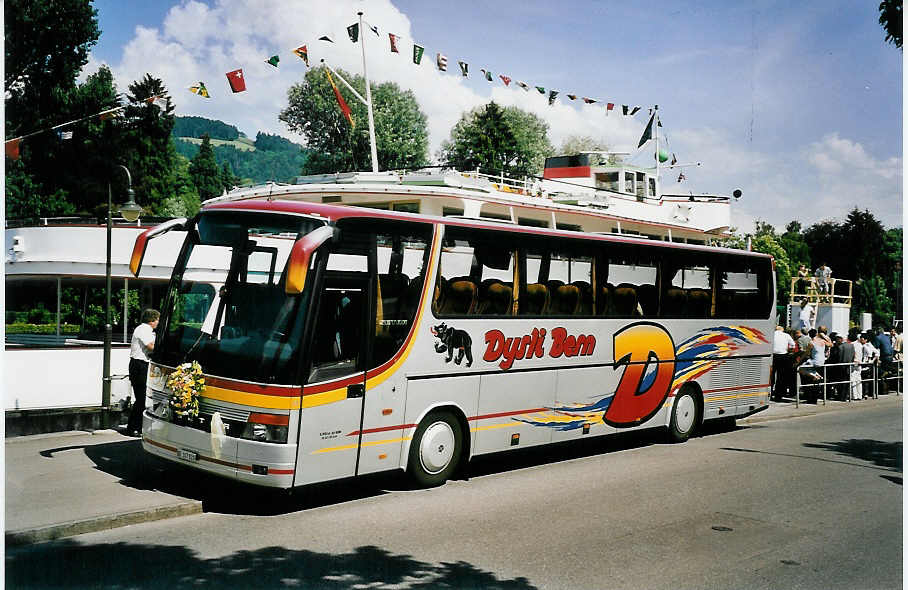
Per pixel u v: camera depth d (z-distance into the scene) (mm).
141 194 61594
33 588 6375
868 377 23969
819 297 32250
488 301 11195
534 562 7391
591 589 6711
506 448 11508
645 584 6871
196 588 6441
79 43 42625
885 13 10977
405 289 10070
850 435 16125
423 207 13383
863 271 75625
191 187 93875
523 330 11703
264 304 9125
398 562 7289
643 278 13961
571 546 7930
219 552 7473
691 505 9789
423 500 9828
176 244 17719
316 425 8953
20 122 43188
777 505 9898
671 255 14508
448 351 10578
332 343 9180
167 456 9500
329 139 54781
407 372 10031
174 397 9219
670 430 14680
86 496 9039
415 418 10172
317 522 8688
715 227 23047
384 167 56062
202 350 9297
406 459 10102
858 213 76875
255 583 6609
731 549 7992
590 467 12336
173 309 9820
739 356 16156
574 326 12570
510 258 11523
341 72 53375
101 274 17000
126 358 15547
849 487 11016
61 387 14766
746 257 16312
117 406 14133
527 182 17203
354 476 9445
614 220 17109
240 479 8773
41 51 42219
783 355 22016
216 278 9531
